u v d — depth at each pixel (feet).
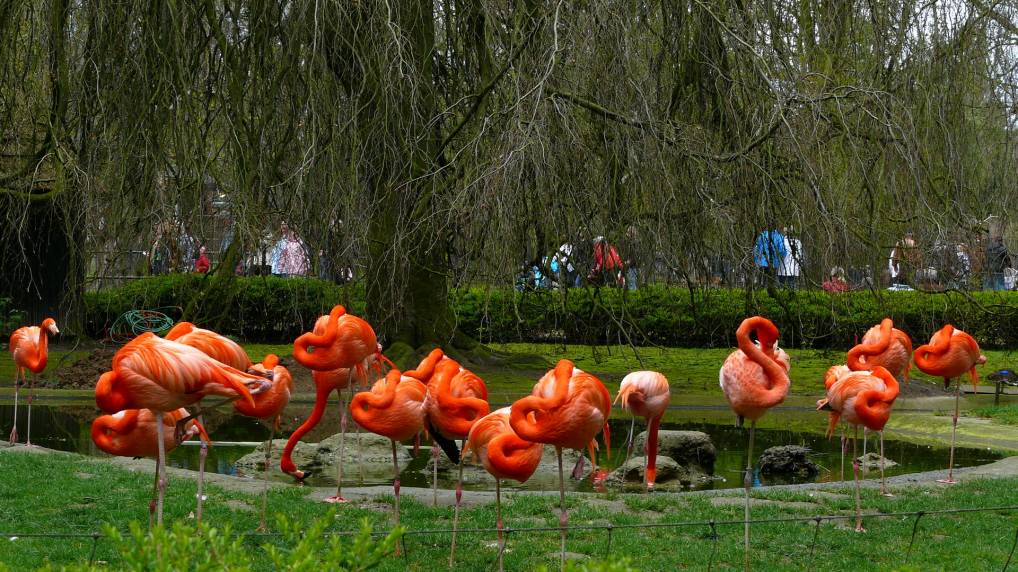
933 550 19.39
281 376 20.75
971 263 45.47
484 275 38.73
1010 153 44.65
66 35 38.83
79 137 39.27
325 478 27.12
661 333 65.36
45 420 35.96
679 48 39.55
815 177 35.35
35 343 29.66
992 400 44.96
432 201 38.91
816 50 39.96
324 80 35.40
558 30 34.30
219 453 30.50
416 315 48.91
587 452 31.48
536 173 33.37
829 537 20.18
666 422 38.06
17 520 20.61
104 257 45.37
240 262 43.16
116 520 20.61
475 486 26.53
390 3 38.22
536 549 19.15
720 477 28.17
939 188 42.19
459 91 43.06
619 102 34.88
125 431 18.04
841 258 38.88
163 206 36.63
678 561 18.57
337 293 44.86
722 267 42.91
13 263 56.90
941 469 29.01
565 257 42.88
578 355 59.47
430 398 19.40
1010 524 21.39
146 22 36.04
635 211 39.32
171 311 59.41
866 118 38.37
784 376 18.13
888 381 21.08
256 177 38.96
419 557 18.56
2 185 45.75
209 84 39.91
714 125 41.27
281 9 37.32
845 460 30.68
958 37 40.22
